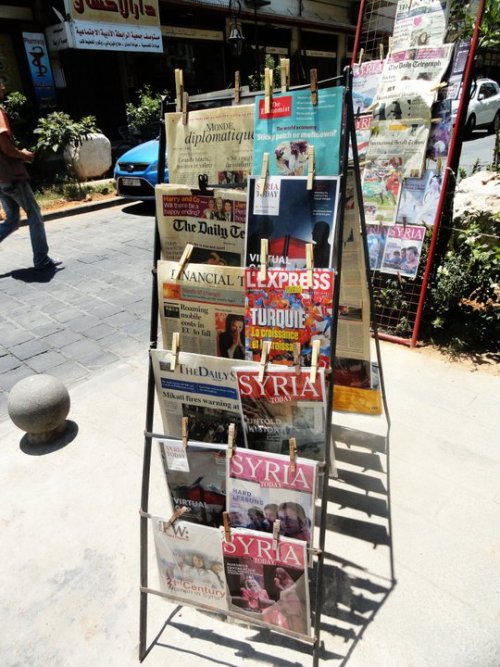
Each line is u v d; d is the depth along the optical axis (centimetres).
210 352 205
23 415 303
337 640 200
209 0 1347
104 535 253
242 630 207
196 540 189
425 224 377
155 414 342
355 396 266
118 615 216
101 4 1091
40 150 1015
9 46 1097
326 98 167
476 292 406
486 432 308
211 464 188
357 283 237
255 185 178
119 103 1316
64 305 529
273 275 180
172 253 204
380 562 230
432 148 362
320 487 272
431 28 344
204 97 195
